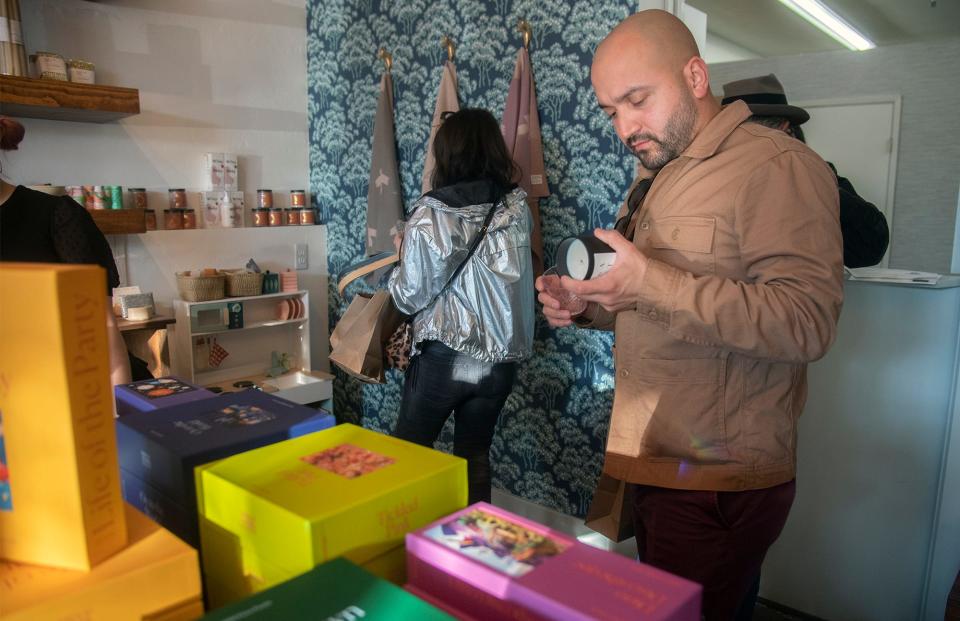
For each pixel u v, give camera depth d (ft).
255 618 1.69
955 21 14.03
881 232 5.86
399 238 7.06
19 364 1.81
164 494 2.65
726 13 14.06
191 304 9.23
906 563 6.12
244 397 3.36
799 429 6.45
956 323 5.75
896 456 6.04
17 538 1.92
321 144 11.27
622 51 3.75
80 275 1.82
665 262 3.85
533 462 8.84
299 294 10.53
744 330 3.32
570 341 8.26
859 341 6.07
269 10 10.69
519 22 8.23
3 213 4.81
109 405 1.93
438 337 6.49
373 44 10.11
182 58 9.77
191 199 10.09
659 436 3.91
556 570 1.88
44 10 8.38
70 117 8.49
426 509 2.31
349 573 1.89
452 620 1.69
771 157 3.55
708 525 3.86
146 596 1.91
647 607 1.70
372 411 11.24
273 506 2.04
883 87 10.19
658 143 3.85
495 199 6.40
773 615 6.69
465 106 9.04
